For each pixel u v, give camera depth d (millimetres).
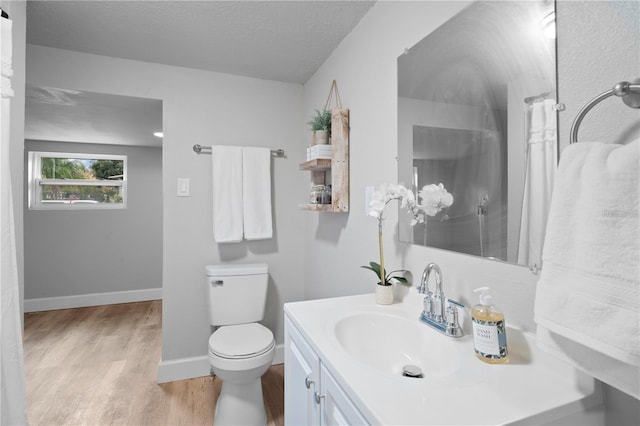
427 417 610
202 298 2447
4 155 1090
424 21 1254
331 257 2156
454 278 1104
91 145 4152
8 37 1086
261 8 1671
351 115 1868
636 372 527
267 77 2582
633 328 495
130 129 3363
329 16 1734
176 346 2371
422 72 1257
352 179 1848
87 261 4105
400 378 754
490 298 866
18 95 1383
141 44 2061
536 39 831
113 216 4223
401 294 1348
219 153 2408
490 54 960
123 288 4270
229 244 2527
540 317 630
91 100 2377
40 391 2162
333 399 829
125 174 4301
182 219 2398
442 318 1039
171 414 1943
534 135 835
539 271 820
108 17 1756
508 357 848
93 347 2863
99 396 2119
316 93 2451
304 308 1241
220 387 2252
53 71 2104
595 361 575
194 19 1772
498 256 932
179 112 2385
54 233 3973
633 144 530
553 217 629
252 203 2484
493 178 947
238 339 1911
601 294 537
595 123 716
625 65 663
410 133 1323
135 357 2678
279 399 2135
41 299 3902
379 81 1572
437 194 1171
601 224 545
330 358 845
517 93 880
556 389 707
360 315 1177
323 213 2312
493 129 949
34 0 1595
